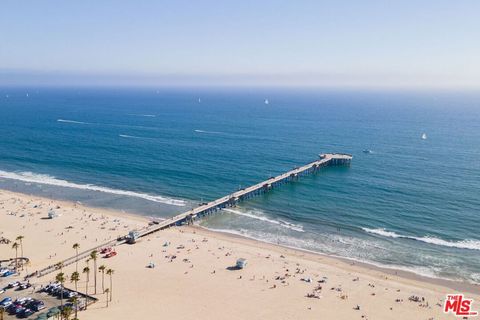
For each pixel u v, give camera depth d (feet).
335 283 270.46
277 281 270.67
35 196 465.47
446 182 510.99
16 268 275.18
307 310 235.61
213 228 378.53
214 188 502.38
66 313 206.69
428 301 249.96
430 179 526.57
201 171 579.48
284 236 359.87
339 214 411.13
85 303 231.50
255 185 485.15
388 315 232.73
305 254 321.73
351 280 275.80
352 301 247.50
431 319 229.45
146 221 390.21
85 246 320.70
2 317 208.13
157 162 632.79
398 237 354.13
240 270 285.64
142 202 451.53
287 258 310.04
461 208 419.33
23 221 373.81
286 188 502.38
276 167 606.14
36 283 254.68
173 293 250.98
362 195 469.16
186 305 237.04
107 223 374.22
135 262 294.46
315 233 366.22
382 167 598.34
